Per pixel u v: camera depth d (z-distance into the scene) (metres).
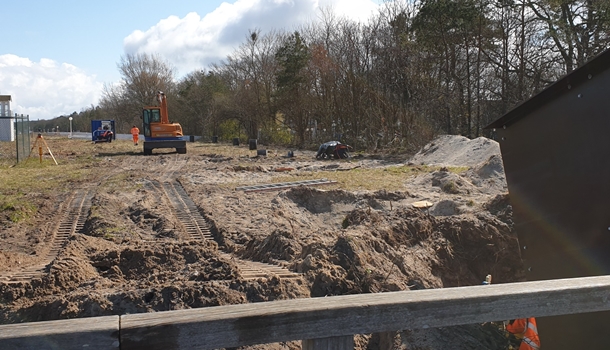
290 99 42.78
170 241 8.58
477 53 28.83
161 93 29.88
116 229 9.87
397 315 2.11
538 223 4.13
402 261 7.29
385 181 15.25
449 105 28.83
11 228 10.29
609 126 3.35
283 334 1.98
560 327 3.94
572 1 23.58
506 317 2.26
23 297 6.12
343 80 35.41
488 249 8.27
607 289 2.38
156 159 25.97
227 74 55.72
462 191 12.89
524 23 26.05
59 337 1.75
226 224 10.30
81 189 14.98
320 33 39.91
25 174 19.23
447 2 26.45
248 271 6.60
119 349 1.82
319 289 6.23
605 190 3.43
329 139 36.34
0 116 49.88
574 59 25.12
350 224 9.33
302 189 13.09
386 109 30.69
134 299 5.61
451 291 2.26
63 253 7.27
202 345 1.90
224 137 50.12
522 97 26.42
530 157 4.13
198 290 5.70
